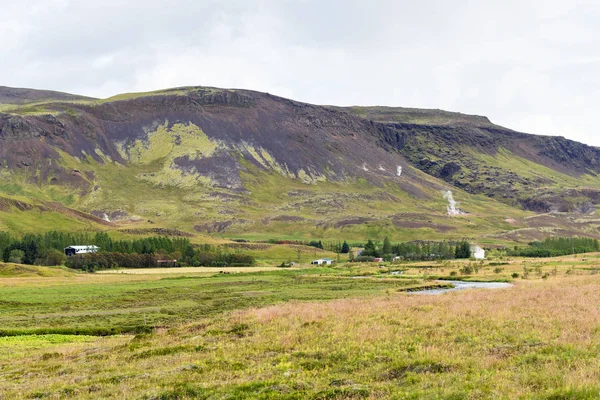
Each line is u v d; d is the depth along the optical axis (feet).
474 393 83.25
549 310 165.58
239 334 157.89
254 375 107.14
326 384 97.14
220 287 474.49
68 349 174.29
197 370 115.55
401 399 84.69
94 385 108.27
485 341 124.16
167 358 132.98
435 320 154.81
